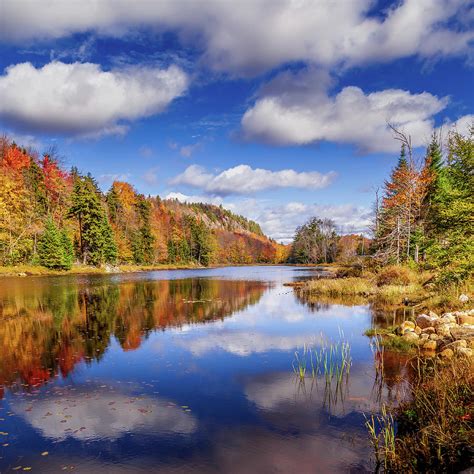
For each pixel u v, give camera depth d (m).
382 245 34.91
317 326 14.11
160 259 82.25
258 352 10.43
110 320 15.47
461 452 4.25
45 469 4.70
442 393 5.42
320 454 5.00
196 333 13.00
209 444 5.30
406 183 31.19
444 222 18.56
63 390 7.55
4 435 5.63
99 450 5.16
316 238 102.19
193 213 176.25
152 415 6.32
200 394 7.28
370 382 7.76
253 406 6.64
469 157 16.61
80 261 51.50
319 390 7.39
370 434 5.51
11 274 38.28
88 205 50.12
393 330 12.55
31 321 15.13
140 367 9.07
